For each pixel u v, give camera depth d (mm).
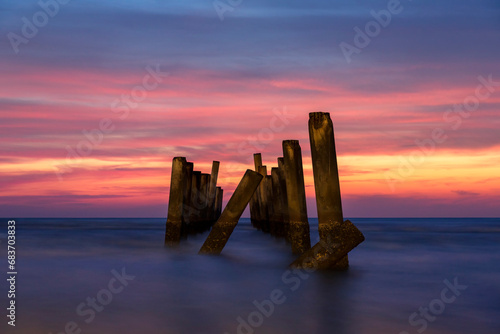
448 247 20234
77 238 25109
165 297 9133
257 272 11977
